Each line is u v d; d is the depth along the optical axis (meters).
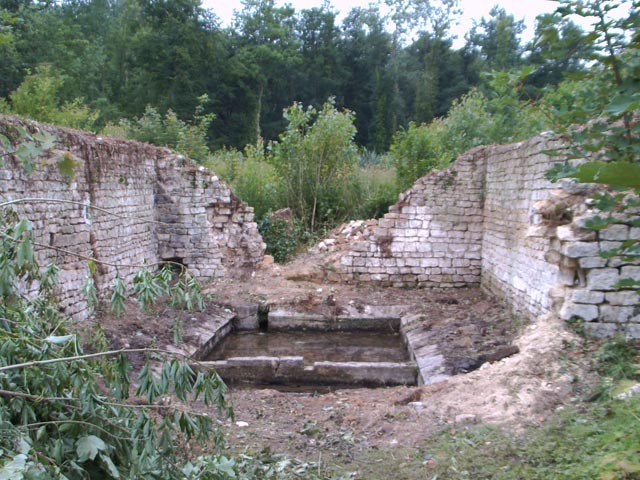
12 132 6.13
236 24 37.56
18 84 21.08
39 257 6.73
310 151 15.34
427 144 14.67
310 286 11.74
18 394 2.47
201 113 30.06
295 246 14.04
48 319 3.45
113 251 9.20
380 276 12.03
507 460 4.14
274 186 15.56
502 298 9.97
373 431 5.07
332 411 5.70
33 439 2.69
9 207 3.60
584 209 6.12
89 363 3.26
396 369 7.67
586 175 1.70
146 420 2.91
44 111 14.57
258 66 33.66
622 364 5.34
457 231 11.84
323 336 10.36
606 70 2.78
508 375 5.68
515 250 9.14
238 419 5.45
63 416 2.79
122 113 28.64
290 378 7.70
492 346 7.60
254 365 7.71
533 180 8.19
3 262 2.73
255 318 10.63
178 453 3.93
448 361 7.21
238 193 15.44
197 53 30.22
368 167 17.59
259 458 4.32
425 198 11.85
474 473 4.03
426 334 8.88
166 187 11.91
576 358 5.64
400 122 36.06
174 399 5.61
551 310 6.66
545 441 4.27
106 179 8.93
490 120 14.90
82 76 28.50
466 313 9.88
